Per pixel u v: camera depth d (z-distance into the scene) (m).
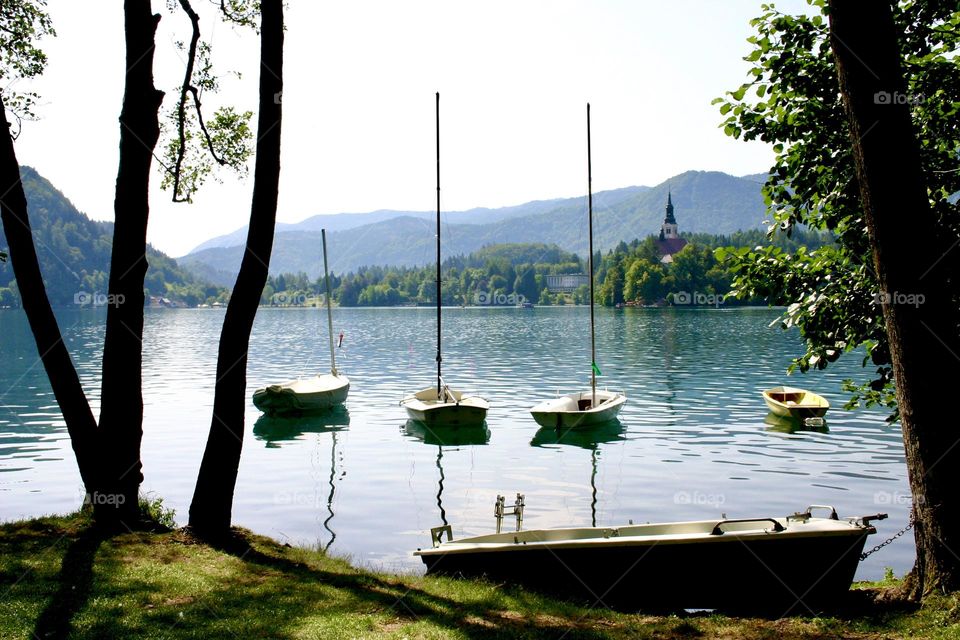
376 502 18.59
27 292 11.44
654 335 81.31
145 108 11.32
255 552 10.95
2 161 10.99
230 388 11.57
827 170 10.09
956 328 8.13
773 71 10.19
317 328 118.88
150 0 11.38
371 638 7.48
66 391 11.82
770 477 20.28
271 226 11.63
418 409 29.31
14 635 7.27
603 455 23.62
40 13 13.56
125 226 11.42
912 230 7.99
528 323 121.56
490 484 20.28
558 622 8.33
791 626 8.02
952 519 7.85
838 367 46.22
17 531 11.05
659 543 9.85
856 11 7.98
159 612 8.02
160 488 19.94
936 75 9.54
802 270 10.36
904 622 7.61
